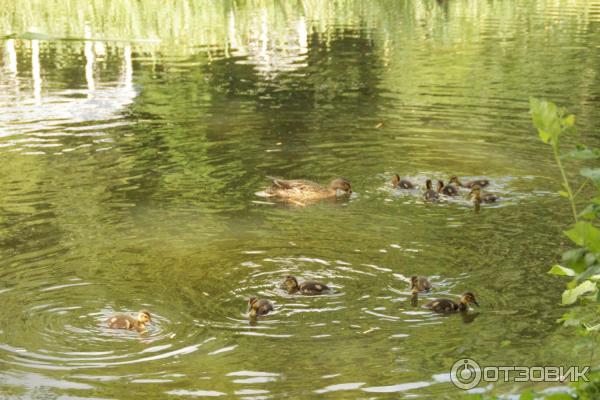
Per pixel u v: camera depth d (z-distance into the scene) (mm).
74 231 14203
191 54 31953
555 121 5168
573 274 5559
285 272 12625
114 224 14594
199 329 10797
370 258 13172
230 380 9500
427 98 24375
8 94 24938
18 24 37469
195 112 22953
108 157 18656
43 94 24953
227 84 26625
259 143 19922
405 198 16219
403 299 11672
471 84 26016
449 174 17562
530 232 14180
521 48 32125
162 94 25172
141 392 9234
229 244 13742
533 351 10047
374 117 22203
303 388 9312
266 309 11211
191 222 14766
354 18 41781
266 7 45594
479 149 19250
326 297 11758
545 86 25500
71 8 42875
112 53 32062
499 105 23250
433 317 11078
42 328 10773
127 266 12797
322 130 21031
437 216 15156
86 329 10789
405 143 19828
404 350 10195
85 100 24250
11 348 10227
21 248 13406
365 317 11117
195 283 12219
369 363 9859
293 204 15875
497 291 11844
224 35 36344
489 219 14898
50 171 17516
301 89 25797
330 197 16344
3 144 19547
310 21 40625
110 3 44594
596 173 5281
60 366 9820
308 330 10758
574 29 36688
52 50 32438
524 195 16172
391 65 29391
